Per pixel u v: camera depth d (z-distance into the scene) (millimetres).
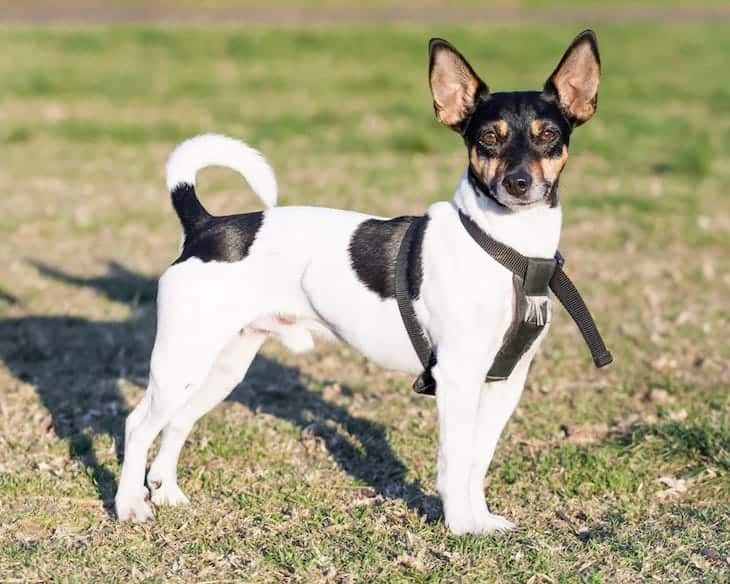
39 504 2035
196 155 2016
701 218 3635
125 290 2953
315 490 2078
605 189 4078
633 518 2014
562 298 1920
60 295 2916
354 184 4027
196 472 2123
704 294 2961
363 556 1887
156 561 1887
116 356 2604
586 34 1901
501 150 1877
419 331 1918
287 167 4332
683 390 2434
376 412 2361
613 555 1889
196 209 2004
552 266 1884
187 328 1942
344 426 2295
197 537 1949
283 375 2529
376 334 1945
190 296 1943
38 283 2980
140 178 4160
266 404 2402
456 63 1937
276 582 1845
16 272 3043
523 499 2074
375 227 1950
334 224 1962
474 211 1881
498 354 1905
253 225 1973
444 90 1949
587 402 2391
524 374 1952
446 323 1885
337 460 2189
